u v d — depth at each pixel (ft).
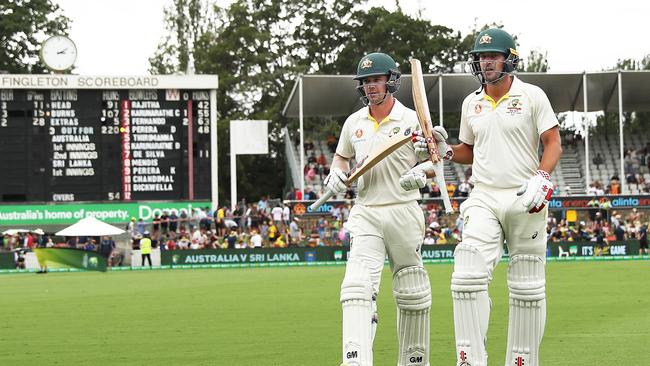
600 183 322.34
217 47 447.01
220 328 100.63
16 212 272.10
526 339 57.77
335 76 306.96
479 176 58.29
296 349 82.28
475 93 59.77
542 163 56.54
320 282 179.01
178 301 139.13
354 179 59.77
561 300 128.57
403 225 60.03
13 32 461.78
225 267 265.54
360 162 60.49
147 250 266.77
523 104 57.41
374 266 59.67
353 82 313.53
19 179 271.90
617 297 132.77
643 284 159.12
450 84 316.60
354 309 57.21
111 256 278.26
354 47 453.58
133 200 275.59
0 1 463.01
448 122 398.42
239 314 116.37
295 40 469.57
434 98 333.62
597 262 241.35
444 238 275.80
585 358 73.46
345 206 284.82
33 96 271.28
